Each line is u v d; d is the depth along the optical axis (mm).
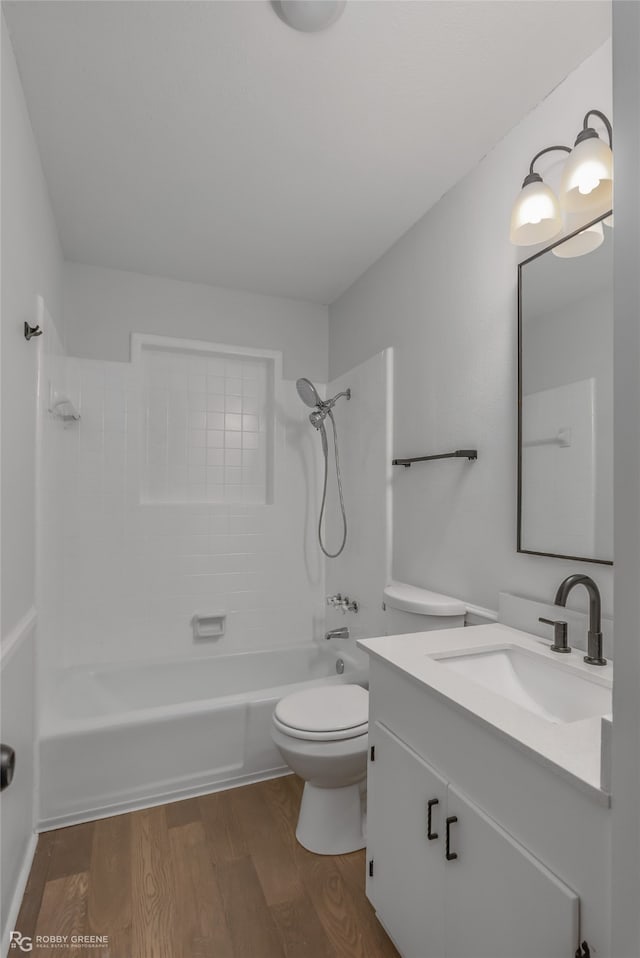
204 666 2799
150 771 2035
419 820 1206
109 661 2756
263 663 2914
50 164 1923
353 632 2814
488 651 1459
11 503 1431
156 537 2885
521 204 1405
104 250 2617
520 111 1665
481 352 1866
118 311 2838
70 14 1312
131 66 1479
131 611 2816
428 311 2213
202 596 2977
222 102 1619
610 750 726
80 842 1790
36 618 1829
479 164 1907
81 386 2746
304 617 3211
